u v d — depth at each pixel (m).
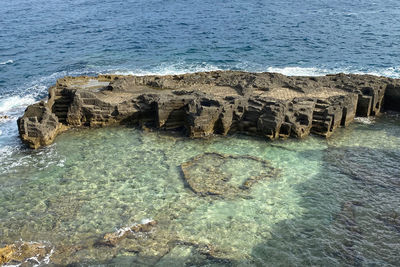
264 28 80.50
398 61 56.66
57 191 28.86
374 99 40.09
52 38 77.94
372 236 23.84
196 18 94.06
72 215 26.14
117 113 39.09
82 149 34.94
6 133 38.44
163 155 33.53
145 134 37.50
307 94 40.94
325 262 22.00
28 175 31.02
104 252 22.77
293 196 27.75
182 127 38.56
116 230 24.58
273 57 61.47
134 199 27.69
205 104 38.09
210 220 25.38
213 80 46.00
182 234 24.14
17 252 22.89
